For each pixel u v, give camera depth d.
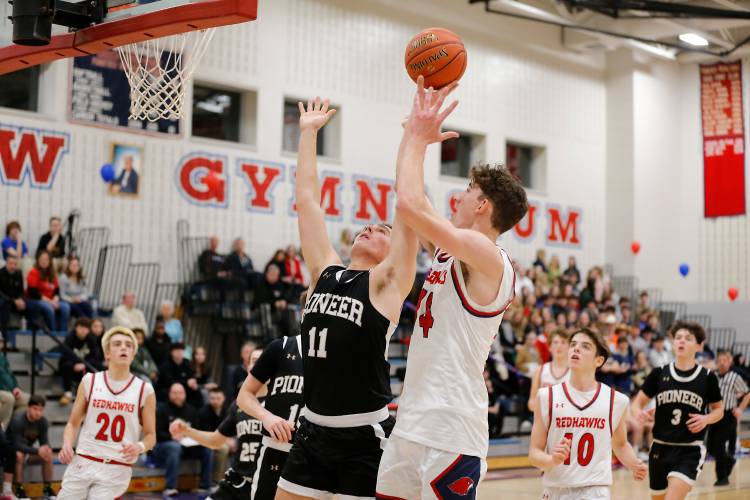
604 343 5.94
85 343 12.45
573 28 21.27
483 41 20.91
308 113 4.93
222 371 14.68
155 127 15.73
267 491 5.21
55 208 14.58
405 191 3.59
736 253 23.89
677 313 23.83
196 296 15.28
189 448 11.84
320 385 4.19
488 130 20.94
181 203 15.98
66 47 6.22
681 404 7.43
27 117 14.33
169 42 7.19
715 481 13.20
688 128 24.66
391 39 19.19
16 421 10.44
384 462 3.82
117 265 15.19
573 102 22.95
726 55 23.55
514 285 3.90
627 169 23.36
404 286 4.16
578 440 5.82
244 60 16.91
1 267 12.83
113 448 6.82
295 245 17.44
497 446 15.24
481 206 3.95
